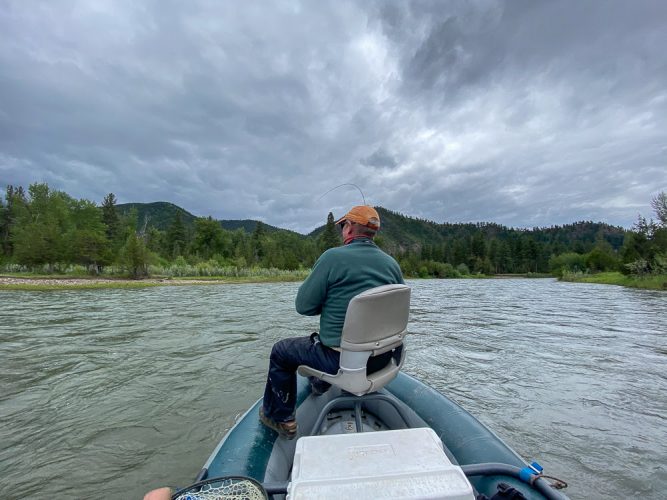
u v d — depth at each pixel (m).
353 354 1.85
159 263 49.38
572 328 9.38
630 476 2.90
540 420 3.89
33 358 6.14
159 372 5.41
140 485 2.79
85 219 53.72
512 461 1.85
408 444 1.35
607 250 93.56
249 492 1.28
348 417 2.44
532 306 15.38
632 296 21.44
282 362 2.06
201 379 5.11
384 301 1.84
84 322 9.80
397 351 2.23
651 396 4.54
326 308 1.97
